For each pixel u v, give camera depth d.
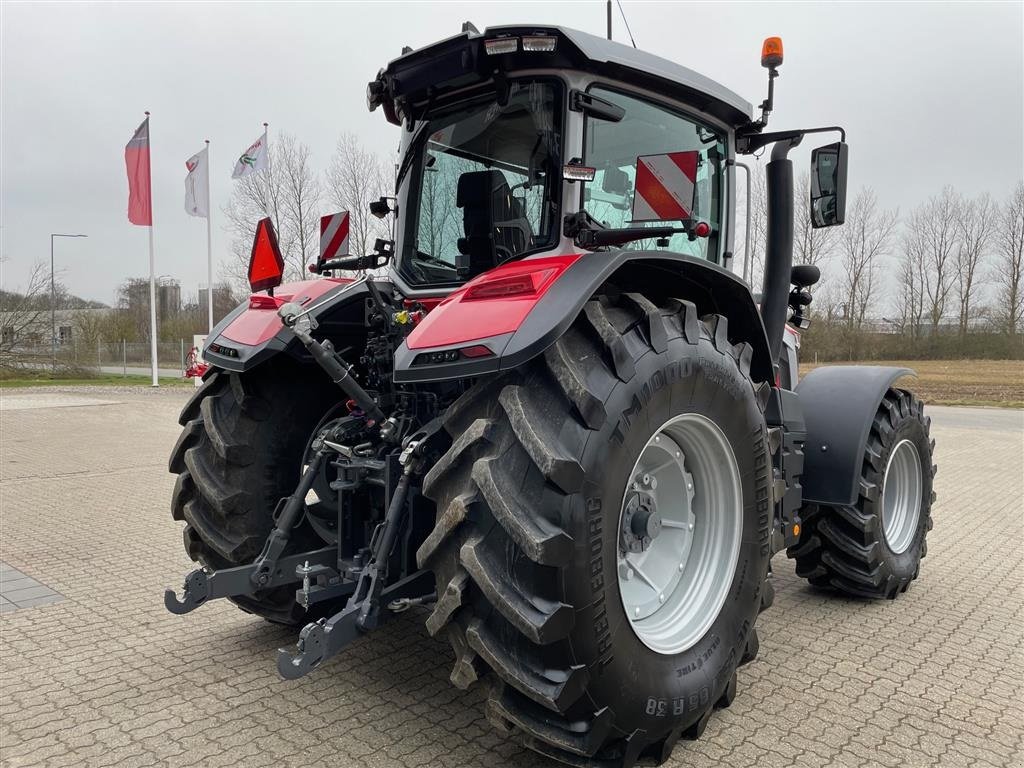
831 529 3.74
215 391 3.10
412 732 2.46
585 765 2.11
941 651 3.22
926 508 4.25
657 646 2.26
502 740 2.41
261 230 2.71
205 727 2.49
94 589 3.94
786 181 3.34
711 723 2.56
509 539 1.92
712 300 2.72
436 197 2.85
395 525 2.28
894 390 4.04
